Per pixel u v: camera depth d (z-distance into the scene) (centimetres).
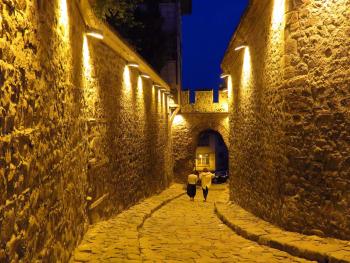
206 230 897
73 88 603
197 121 2291
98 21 730
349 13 631
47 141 412
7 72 279
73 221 580
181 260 612
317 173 669
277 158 766
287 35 698
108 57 926
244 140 1101
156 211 1223
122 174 1066
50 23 438
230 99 1380
